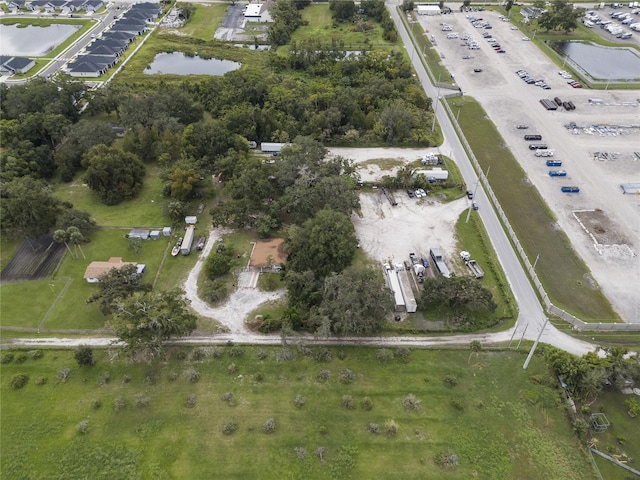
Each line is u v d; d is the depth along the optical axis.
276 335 79.94
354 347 77.69
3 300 86.00
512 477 60.06
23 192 95.75
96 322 82.00
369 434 64.56
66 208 106.69
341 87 152.88
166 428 65.44
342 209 96.75
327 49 183.12
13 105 132.25
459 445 63.44
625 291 88.50
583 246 98.56
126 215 108.00
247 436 64.25
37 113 125.44
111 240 100.50
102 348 77.25
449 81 168.25
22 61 175.88
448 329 80.50
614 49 196.12
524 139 135.00
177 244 98.50
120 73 175.50
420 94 150.50
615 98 156.50
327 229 85.00
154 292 85.38
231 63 188.50
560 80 169.00
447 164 124.81
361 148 133.00
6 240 99.56
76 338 79.19
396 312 83.94
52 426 65.75
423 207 109.44
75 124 126.56
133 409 67.81
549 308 84.12
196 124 126.56
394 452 62.56
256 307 85.06
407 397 68.88
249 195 102.19
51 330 80.50
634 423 66.75
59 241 92.62
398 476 59.88
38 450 63.03
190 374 72.06
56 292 87.75
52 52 191.25
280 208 100.31
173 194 107.56
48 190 103.50
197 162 117.38
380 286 78.19
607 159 125.81
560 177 119.50
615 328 80.19
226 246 96.75
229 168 113.75
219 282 88.50
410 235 101.12
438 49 195.12
